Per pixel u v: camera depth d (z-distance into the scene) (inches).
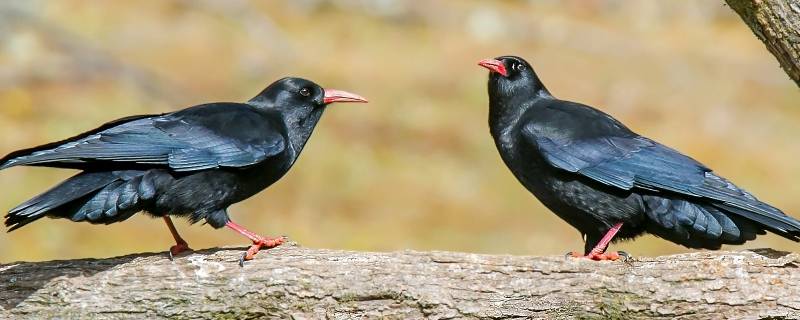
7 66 848.9
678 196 361.1
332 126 814.5
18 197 673.0
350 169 749.3
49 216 343.9
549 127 382.3
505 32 1085.8
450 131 826.8
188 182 358.9
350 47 1011.3
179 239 365.1
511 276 334.3
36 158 339.0
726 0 355.3
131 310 334.0
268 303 334.3
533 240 679.1
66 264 341.4
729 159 855.7
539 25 1109.7
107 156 346.3
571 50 1072.2
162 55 933.8
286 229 667.4
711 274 328.8
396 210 706.8
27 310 335.3
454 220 700.7
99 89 851.4
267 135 374.6
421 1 1104.2
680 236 366.3
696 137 894.4
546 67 1014.4
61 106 813.2
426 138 813.2
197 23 1004.6
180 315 335.0
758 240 672.4
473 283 334.0
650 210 364.5
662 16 1202.0
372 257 339.0
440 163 774.5
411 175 754.8
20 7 905.5
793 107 997.2
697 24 1203.9
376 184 736.3
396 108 859.4
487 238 678.5
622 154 370.0
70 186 339.3
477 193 740.7
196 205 362.3
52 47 888.3
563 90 964.0
